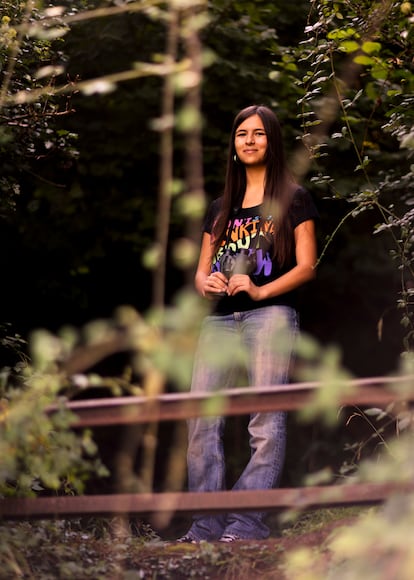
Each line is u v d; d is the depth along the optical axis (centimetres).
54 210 1233
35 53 643
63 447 373
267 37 1177
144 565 523
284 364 612
